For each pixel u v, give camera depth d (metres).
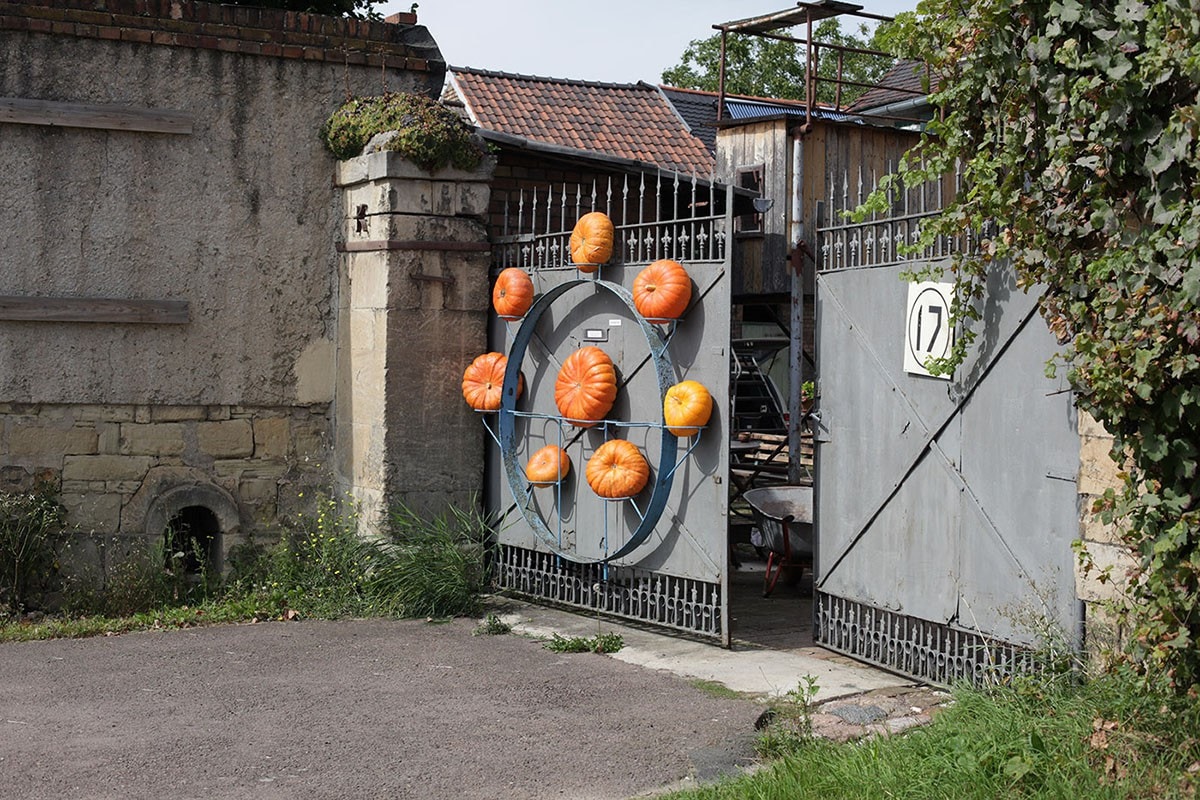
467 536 10.02
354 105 10.37
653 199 13.23
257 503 10.45
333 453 10.70
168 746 6.29
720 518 8.23
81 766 5.98
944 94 6.45
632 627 8.90
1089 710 5.51
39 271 9.76
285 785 5.75
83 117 9.76
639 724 6.62
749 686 7.30
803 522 10.17
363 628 9.05
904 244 6.73
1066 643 6.19
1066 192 5.81
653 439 8.68
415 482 9.93
